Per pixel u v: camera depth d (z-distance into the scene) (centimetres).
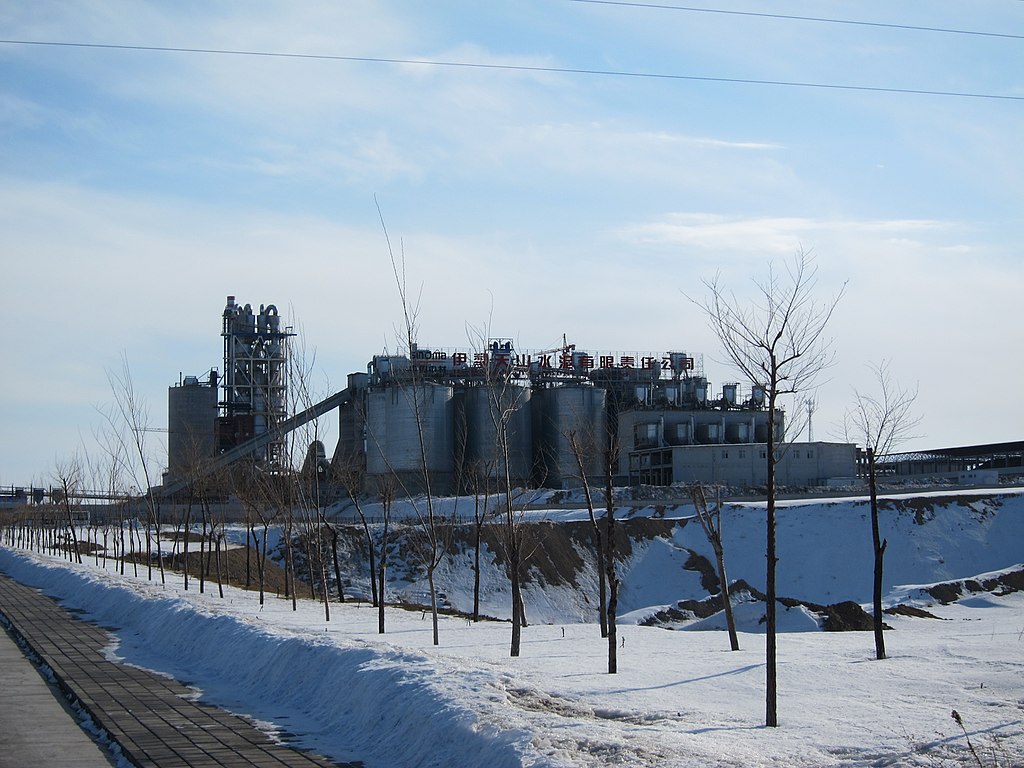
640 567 8244
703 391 13388
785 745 1400
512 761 1262
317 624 3278
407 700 1641
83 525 9512
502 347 11800
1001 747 1360
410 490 11156
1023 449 13838
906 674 2089
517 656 2394
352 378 12438
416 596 7188
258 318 11931
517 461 11581
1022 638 3048
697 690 1889
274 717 1828
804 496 9969
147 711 1888
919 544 8481
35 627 3391
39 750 1638
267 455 6556
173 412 12462
